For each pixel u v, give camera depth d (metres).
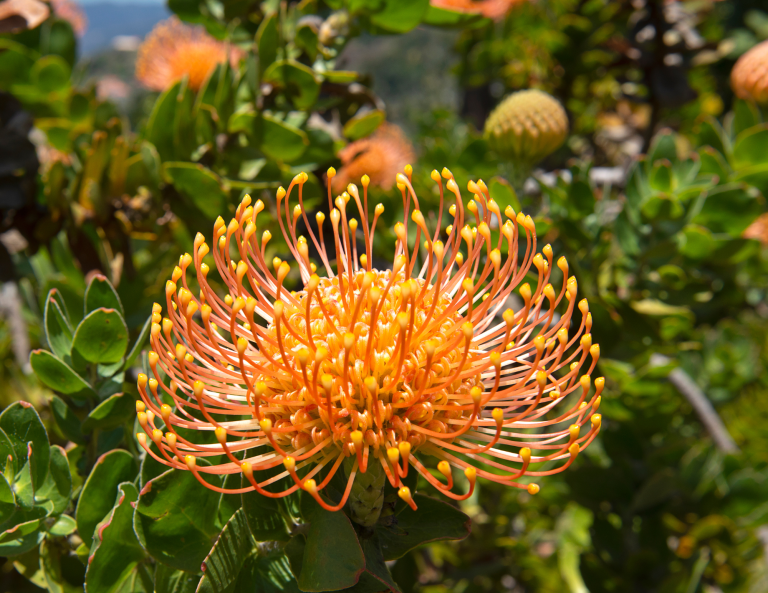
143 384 0.28
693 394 0.56
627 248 0.48
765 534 0.54
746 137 0.50
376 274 0.31
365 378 0.28
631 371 0.49
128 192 0.44
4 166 0.44
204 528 0.31
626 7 0.78
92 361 0.34
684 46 0.70
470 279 0.27
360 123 0.47
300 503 0.31
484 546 0.57
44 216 0.46
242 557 0.30
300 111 0.46
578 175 0.47
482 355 0.30
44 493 0.32
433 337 0.30
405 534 0.31
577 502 0.54
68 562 0.35
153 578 0.33
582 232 0.46
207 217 0.44
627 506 0.53
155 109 0.43
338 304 0.30
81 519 0.32
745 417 0.67
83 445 0.35
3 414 0.32
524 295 0.29
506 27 0.93
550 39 0.84
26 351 0.52
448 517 0.31
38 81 0.51
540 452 0.49
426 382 0.28
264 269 0.31
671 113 0.91
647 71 0.73
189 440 0.32
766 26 1.35
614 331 0.44
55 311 0.35
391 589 0.28
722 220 0.48
